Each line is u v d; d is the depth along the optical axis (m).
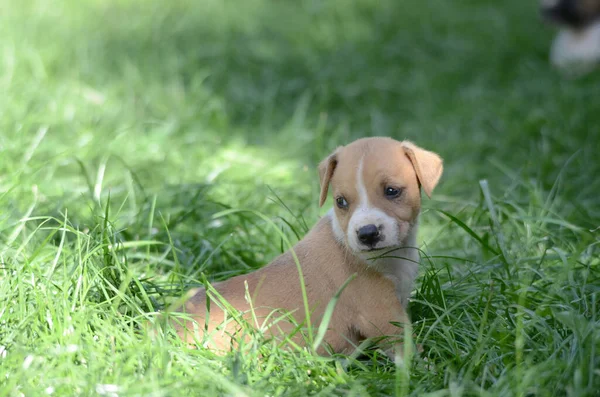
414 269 6.35
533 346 5.63
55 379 5.05
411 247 6.01
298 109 13.16
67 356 5.28
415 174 6.05
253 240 8.19
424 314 6.48
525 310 5.88
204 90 13.96
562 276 6.06
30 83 12.91
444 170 10.99
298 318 6.04
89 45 15.95
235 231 7.95
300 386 5.19
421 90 14.50
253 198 9.41
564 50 15.47
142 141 11.05
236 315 5.76
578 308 6.26
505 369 5.25
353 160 6.00
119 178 9.85
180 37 17.23
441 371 5.51
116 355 5.32
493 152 11.56
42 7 18.34
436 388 5.28
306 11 19.48
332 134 12.38
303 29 17.95
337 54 16.25
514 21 18.47
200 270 7.02
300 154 11.70
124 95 13.50
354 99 14.27
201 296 6.20
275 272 6.24
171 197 9.05
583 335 5.28
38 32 16.36
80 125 11.73
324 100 13.74
